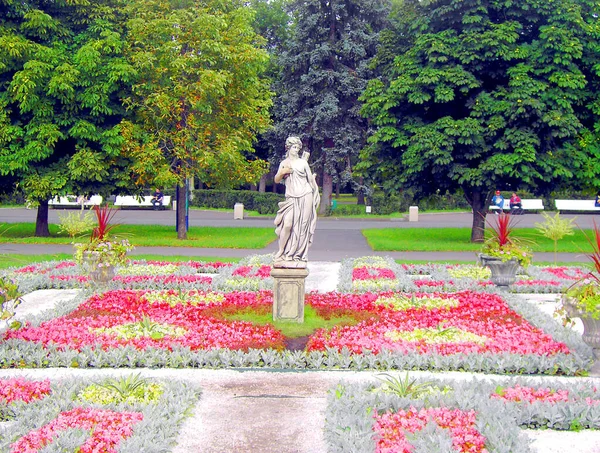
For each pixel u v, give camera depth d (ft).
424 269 58.90
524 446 19.93
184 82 84.23
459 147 79.82
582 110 83.41
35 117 79.41
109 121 85.30
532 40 82.23
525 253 47.21
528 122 78.74
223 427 22.57
